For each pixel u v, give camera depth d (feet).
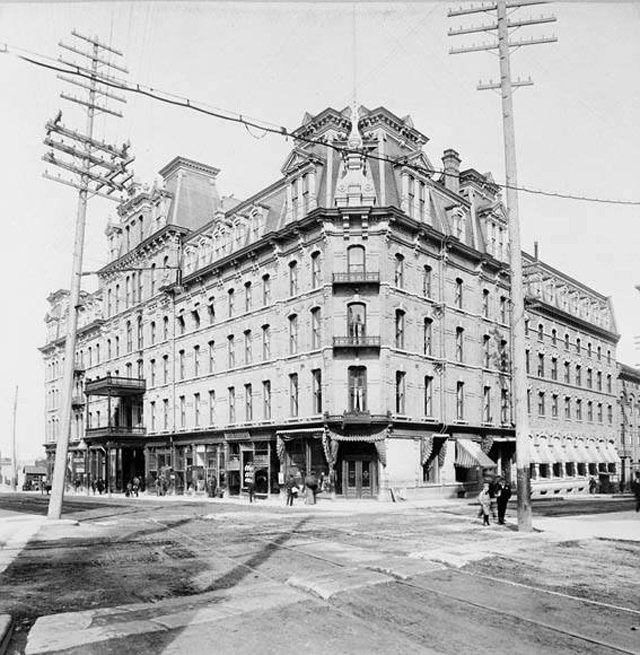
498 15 64.80
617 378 206.80
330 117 120.47
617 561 43.06
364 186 112.88
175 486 151.84
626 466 203.62
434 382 121.70
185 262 155.33
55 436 231.91
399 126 125.08
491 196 151.33
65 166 82.17
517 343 64.34
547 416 160.97
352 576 36.45
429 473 119.75
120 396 177.58
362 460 110.73
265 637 24.95
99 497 157.17
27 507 112.27
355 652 23.17
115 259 189.67
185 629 26.03
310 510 92.48
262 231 129.08
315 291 114.62
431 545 50.96
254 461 127.03
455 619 27.58
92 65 78.59
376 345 108.58
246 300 133.39
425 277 123.13
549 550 47.96
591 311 195.52
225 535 59.88
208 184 171.53
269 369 124.57
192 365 149.69
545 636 25.17
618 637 25.08
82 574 39.83
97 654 22.93
